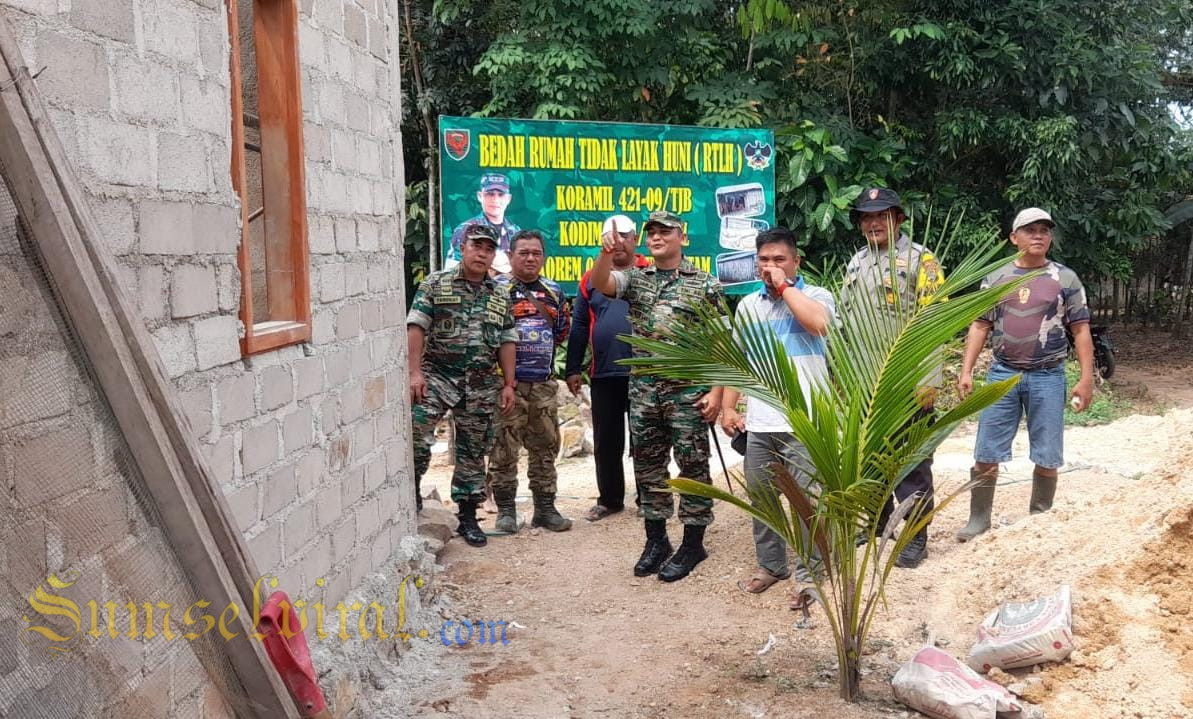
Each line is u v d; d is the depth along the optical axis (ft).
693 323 12.29
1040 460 17.28
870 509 11.53
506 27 40.34
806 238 39.09
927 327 11.27
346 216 12.48
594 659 13.91
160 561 6.40
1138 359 53.67
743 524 19.67
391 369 14.34
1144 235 48.73
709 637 14.56
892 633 14.08
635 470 17.80
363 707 11.33
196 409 8.54
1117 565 12.92
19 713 5.12
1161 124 45.93
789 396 11.78
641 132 31.17
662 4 37.47
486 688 12.87
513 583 17.54
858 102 44.06
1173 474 13.96
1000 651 12.16
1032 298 17.04
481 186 29.58
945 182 43.70
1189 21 48.01
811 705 11.94
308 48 11.27
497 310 19.29
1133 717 11.03
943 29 40.24
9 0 6.22
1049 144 40.24
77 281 5.86
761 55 42.63
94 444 5.97
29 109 5.67
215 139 8.89
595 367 21.04
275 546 10.14
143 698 6.06
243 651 6.95
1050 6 40.55
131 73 7.56
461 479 19.66
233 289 9.21
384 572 13.65
